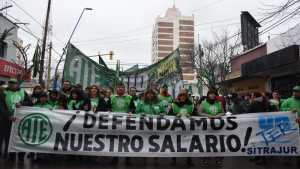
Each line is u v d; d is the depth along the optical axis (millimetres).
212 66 36625
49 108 8859
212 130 8797
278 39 19859
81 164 8391
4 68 22438
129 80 13188
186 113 9000
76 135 8633
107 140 8648
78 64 12766
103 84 12938
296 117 8750
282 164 8805
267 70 17906
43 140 8531
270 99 10875
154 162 8945
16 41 25594
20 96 9086
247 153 8695
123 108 9242
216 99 9133
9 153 8805
